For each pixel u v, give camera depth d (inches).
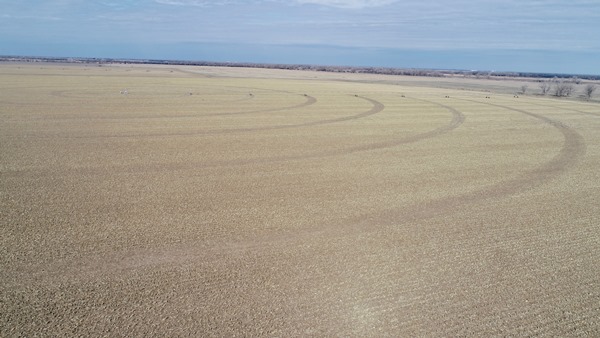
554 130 1344.7
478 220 546.6
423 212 568.7
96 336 296.8
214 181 683.4
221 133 1109.1
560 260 439.2
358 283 379.6
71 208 542.6
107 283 366.3
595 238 498.0
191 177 702.5
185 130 1137.4
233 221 515.8
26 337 293.7
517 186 709.3
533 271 414.0
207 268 398.3
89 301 339.0
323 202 595.5
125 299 343.0
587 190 693.9
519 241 484.4
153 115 1390.3
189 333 303.1
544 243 480.7
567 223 544.1
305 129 1206.3
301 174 740.0
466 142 1094.4
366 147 989.2
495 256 444.1
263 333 305.7
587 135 1261.1
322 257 428.1
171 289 360.2
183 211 544.4
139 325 310.2
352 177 730.2
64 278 372.2
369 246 457.7
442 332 313.6
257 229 494.0
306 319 323.9
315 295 358.0
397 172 773.3
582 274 410.3
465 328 319.3
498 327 322.0
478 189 683.4
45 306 330.6
